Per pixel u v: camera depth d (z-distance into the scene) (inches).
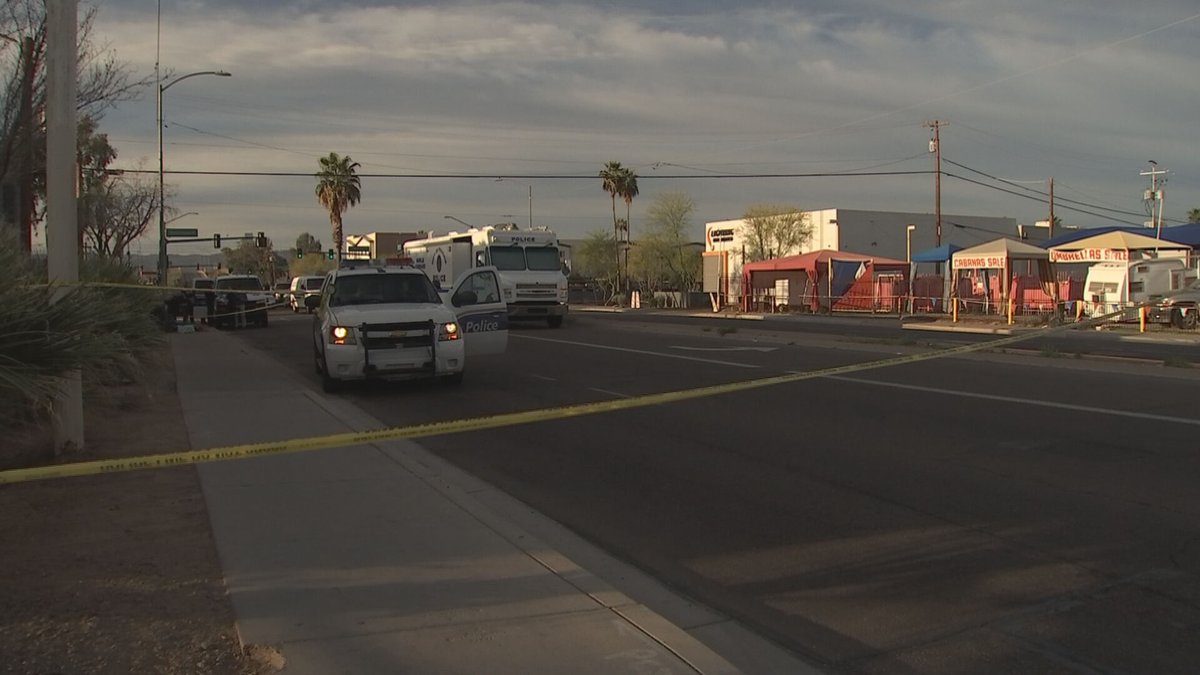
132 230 1502.2
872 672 176.9
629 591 222.2
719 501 305.9
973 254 1397.6
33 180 678.5
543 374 669.9
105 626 186.7
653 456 378.3
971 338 960.3
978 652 185.2
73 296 308.3
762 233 2815.0
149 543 244.5
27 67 576.4
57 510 277.3
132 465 229.9
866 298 1680.6
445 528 260.4
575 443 409.4
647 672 167.8
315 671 166.2
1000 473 333.4
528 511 297.4
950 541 257.3
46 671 165.0
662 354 812.0
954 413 462.3
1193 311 1068.5
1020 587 220.7
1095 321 536.7
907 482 324.2
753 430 428.5
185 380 635.5
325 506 284.0
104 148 1352.1
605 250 3408.0
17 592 206.1
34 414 360.8
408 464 350.6
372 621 189.6
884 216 2965.1
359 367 549.6
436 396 561.9
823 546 255.9
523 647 177.8
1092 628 195.5
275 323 1609.3
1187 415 441.1
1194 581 221.3
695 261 2972.4
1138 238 1339.8
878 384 579.2
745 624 201.9
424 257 1310.3
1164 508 283.0
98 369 382.9
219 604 199.8
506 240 1229.1
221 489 305.4
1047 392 529.0
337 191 2517.2
